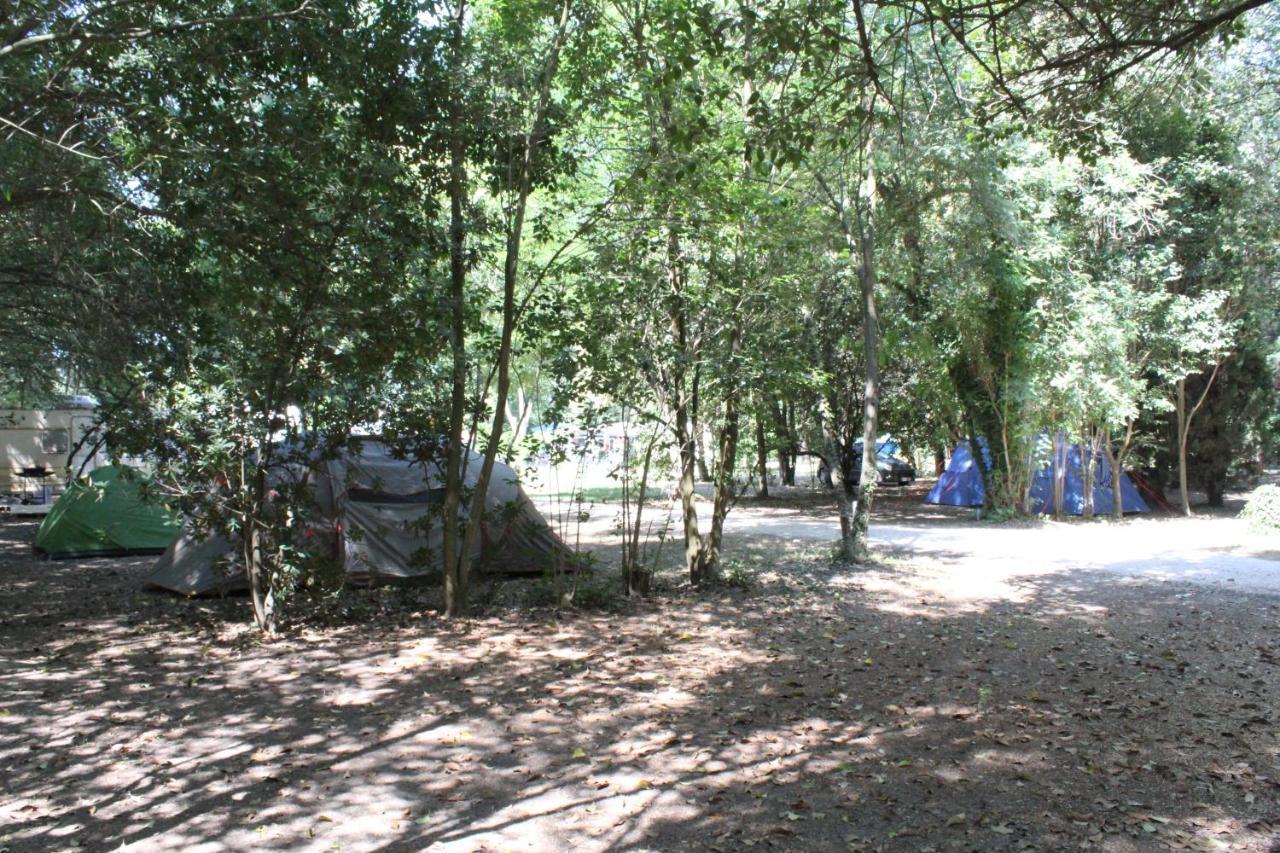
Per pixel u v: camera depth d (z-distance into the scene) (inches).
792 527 714.2
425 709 243.8
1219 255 768.3
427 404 365.1
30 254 348.8
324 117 297.7
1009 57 330.0
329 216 307.7
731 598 406.0
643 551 487.2
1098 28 240.1
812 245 496.1
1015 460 759.1
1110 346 670.5
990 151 535.2
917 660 296.5
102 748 211.8
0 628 343.0
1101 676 274.7
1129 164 654.5
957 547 581.0
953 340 706.2
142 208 288.5
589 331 380.2
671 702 250.7
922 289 671.8
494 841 164.7
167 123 260.7
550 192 382.3
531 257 453.4
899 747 213.9
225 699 252.1
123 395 344.8
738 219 377.7
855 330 692.7
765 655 303.9
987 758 206.1
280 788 188.9
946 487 898.1
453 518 365.1
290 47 297.0
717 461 446.6
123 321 345.7
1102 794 185.2
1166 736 219.5
